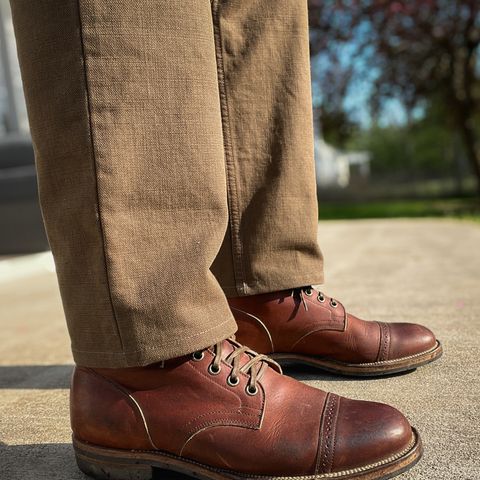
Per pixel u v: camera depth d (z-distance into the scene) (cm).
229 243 110
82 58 72
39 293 285
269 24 109
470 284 224
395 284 233
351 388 113
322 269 118
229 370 80
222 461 78
